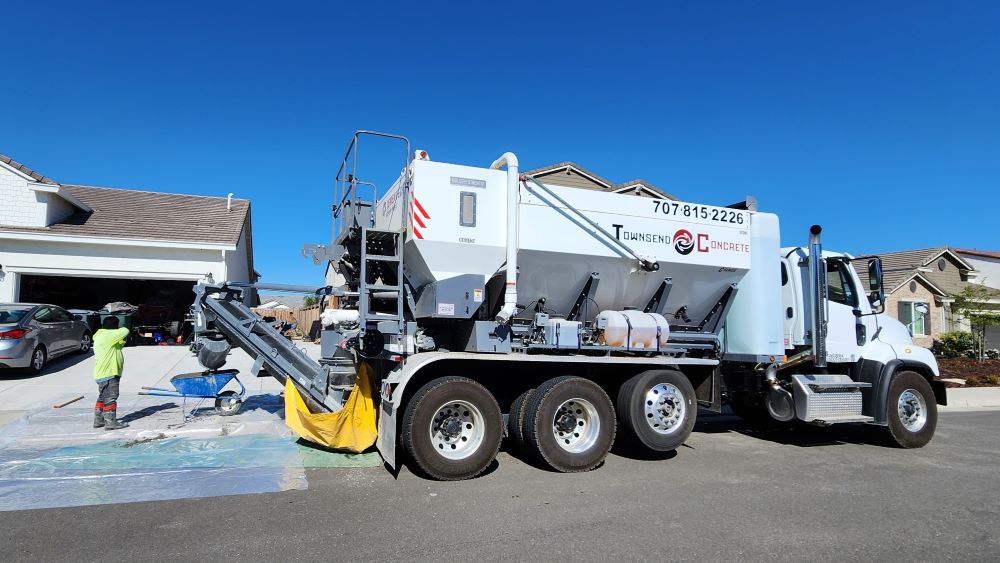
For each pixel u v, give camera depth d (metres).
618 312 7.32
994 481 6.51
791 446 8.31
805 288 8.54
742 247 7.96
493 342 6.55
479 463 6.14
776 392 8.11
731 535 4.66
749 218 8.07
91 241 17.89
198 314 7.93
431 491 5.70
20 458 6.54
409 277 6.82
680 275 7.66
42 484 5.66
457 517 4.97
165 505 5.14
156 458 6.59
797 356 8.35
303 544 4.34
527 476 6.33
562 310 7.42
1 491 5.45
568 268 7.07
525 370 6.96
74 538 4.39
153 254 18.78
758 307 8.00
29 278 19.53
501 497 5.55
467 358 6.30
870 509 5.40
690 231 7.64
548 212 6.88
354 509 5.14
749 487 6.06
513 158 6.55
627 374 7.36
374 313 6.69
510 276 6.48
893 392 8.30
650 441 7.04
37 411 9.09
